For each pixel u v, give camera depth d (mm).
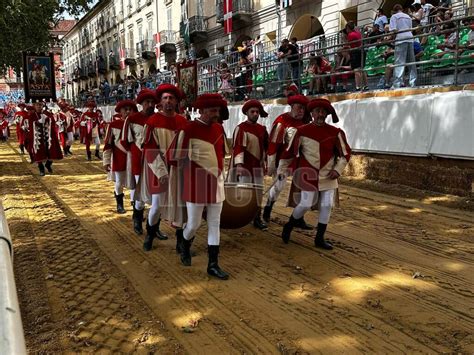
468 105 7836
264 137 6387
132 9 39250
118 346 3518
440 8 10070
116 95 29703
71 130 17141
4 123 25047
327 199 5512
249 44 18906
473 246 5734
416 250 5625
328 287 4555
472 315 3916
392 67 9789
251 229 6691
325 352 3377
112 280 4812
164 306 4199
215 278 4840
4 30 17625
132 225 7008
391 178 9656
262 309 4102
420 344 3465
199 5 27328
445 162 8484
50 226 6988
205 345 3514
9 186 10688
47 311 4090
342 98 10922
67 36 64438
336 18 17453
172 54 32094
